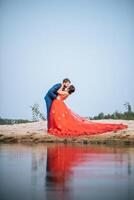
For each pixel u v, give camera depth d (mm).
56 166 7207
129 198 4477
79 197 4516
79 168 6941
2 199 4371
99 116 13789
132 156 8945
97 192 4805
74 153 9672
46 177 5926
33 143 13531
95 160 8141
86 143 13383
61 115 13477
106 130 13477
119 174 6250
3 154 9398
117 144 13305
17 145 12680
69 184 5336
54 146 12180
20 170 6684
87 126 13453
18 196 4539
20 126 13969
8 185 5242
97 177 5953
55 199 4398
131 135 13391
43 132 13688
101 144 13250
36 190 4910
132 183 5430
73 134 13453
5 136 13852
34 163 7645
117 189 4996
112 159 8320
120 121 13562
